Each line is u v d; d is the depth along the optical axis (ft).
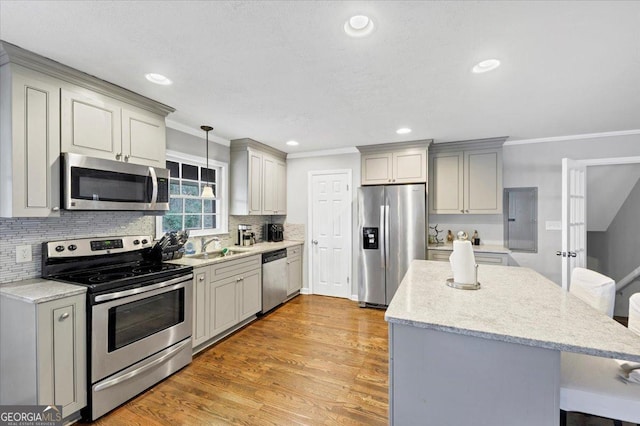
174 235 9.03
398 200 12.67
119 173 7.28
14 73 5.65
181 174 10.99
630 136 11.25
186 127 10.69
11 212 5.65
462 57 5.94
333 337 10.05
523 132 11.48
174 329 7.70
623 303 13.39
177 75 6.73
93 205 6.70
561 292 5.62
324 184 15.08
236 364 8.23
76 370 5.77
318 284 15.24
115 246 7.97
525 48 5.59
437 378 4.13
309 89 7.49
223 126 10.69
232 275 10.12
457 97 7.97
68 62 6.15
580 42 5.36
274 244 14.03
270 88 7.44
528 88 7.38
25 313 5.41
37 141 5.97
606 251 14.48
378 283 12.95
